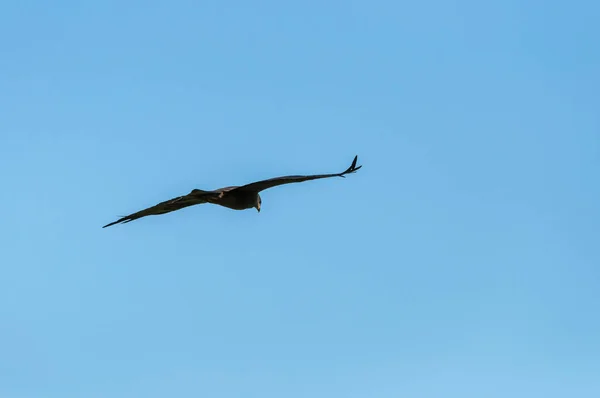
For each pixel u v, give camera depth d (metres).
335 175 30.47
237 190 31.05
